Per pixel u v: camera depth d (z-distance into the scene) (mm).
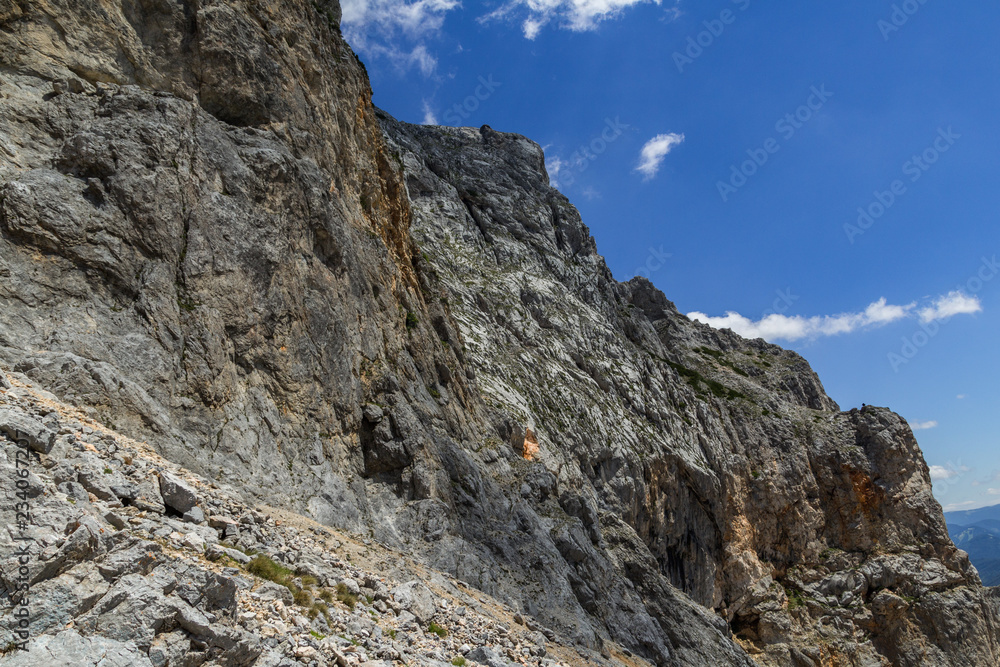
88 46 22125
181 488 13766
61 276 18312
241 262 23375
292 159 27062
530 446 48344
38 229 18219
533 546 32875
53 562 8680
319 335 26516
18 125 19594
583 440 58094
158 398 18984
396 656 13094
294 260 26141
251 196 24688
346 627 13242
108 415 16938
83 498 11125
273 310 24328
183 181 22094
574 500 43344
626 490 59000
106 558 9336
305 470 23297
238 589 11828
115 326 18844
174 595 9539
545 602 29969
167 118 22422
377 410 29125
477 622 19281
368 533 24266
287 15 30906
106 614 8695
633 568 47031
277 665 10148
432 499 28703
